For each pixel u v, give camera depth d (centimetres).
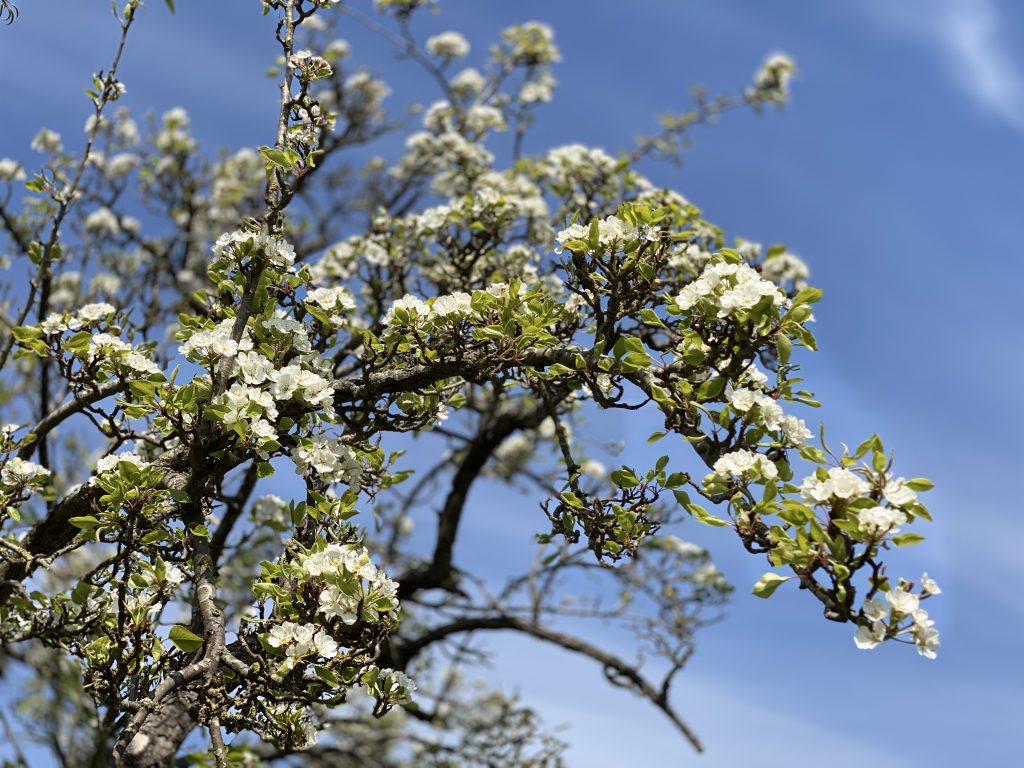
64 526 291
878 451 190
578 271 246
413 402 277
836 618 183
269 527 365
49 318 287
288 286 270
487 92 629
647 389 230
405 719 665
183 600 320
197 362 246
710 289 213
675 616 557
